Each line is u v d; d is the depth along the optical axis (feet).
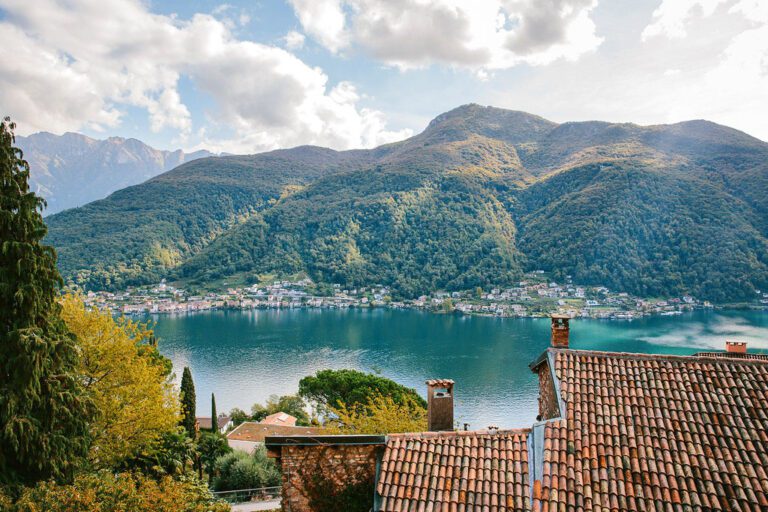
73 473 60.13
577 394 45.57
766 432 40.83
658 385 46.06
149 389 80.84
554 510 36.45
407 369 331.36
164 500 45.39
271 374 326.24
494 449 41.93
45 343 58.13
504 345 414.41
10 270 58.54
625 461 39.29
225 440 151.33
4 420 54.39
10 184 61.36
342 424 106.93
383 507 38.22
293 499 41.45
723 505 36.14
